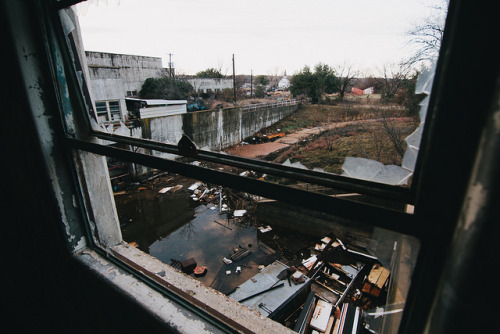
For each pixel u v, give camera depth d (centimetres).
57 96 97
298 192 53
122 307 98
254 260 655
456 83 32
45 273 127
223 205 912
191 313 88
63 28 93
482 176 29
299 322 242
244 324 85
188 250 705
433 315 37
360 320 222
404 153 45
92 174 113
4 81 94
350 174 51
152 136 432
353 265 493
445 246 38
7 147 107
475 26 29
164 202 921
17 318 154
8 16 83
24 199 115
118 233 129
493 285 30
